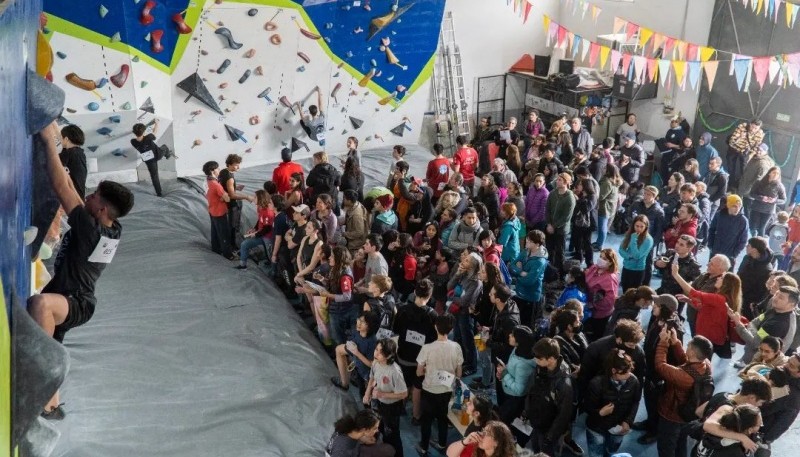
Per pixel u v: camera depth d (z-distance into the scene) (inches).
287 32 480.4
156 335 296.4
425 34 528.4
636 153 467.2
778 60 371.6
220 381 274.5
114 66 434.9
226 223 375.9
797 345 272.8
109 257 130.0
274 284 359.3
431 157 554.9
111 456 225.1
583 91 562.9
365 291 296.0
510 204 345.4
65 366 84.7
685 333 346.0
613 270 294.2
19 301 86.5
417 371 248.8
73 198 125.6
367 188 491.8
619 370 217.0
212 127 489.1
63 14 409.7
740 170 491.8
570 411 218.4
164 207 428.1
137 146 427.2
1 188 75.0
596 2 591.5
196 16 447.8
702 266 406.9
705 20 513.0
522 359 231.8
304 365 292.0
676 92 546.3
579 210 391.2
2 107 75.1
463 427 246.5
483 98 620.1
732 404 213.8
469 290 284.5
